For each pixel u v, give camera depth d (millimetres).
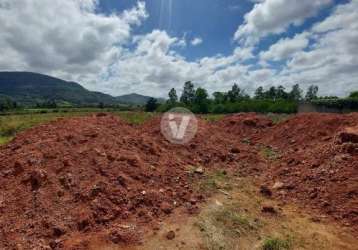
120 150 7734
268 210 6176
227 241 4949
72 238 4719
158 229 5230
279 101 35219
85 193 5668
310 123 12562
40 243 4527
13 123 19016
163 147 10086
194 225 5398
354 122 10625
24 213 5164
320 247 4895
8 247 4434
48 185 5809
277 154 11156
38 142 7637
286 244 4906
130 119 19406
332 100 22609
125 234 4914
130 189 6223
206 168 9133
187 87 53562
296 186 7352
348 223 5609
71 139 7773
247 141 14055
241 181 8211
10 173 6488
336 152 8031
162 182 7090
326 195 6539
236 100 50875
